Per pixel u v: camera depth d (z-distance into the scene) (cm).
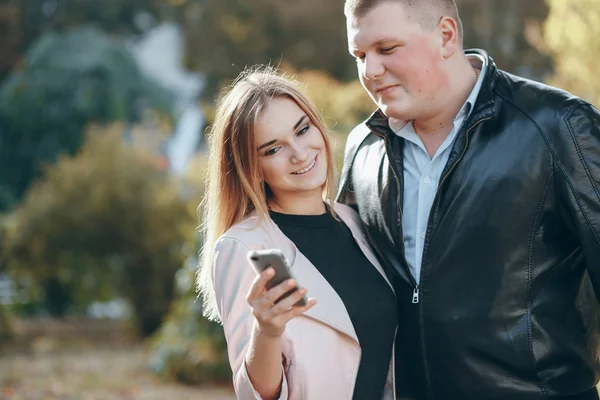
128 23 3266
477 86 308
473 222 302
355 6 307
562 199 296
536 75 1483
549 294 303
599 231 292
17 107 2688
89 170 1535
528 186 297
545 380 301
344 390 296
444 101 308
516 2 1619
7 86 2766
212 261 308
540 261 301
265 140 308
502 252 299
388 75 304
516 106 305
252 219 313
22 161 2684
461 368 306
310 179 312
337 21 2323
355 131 363
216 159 319
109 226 1514
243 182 311
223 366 985
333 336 298
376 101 313
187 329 1020
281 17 2372
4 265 1550
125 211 1514
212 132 322
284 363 293
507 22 1619
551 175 296
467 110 308
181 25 3108
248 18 2486
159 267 1530
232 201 319
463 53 316
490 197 300
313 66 2297
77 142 2695
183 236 1532
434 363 311
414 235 319
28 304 1719
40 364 1209
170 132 2456
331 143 327
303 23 2347
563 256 304
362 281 316
